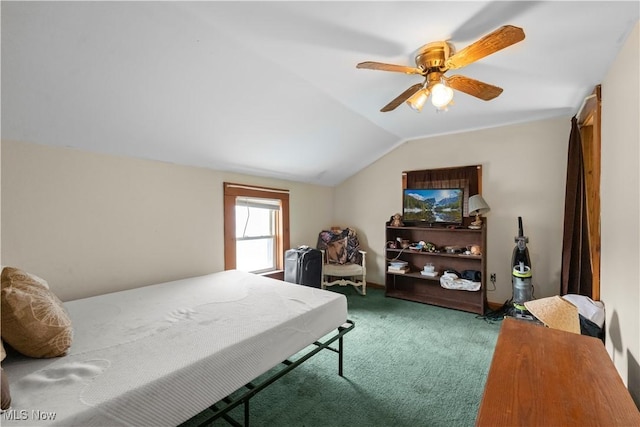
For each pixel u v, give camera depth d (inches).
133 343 54.9
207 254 126.7
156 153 105.4
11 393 39.2
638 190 60.4
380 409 69.9
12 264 77.6
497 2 58.3
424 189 157.9
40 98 70.9
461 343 104.5
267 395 75.0
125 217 100.3
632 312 63.7
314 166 162.1
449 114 126.6
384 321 125.6
